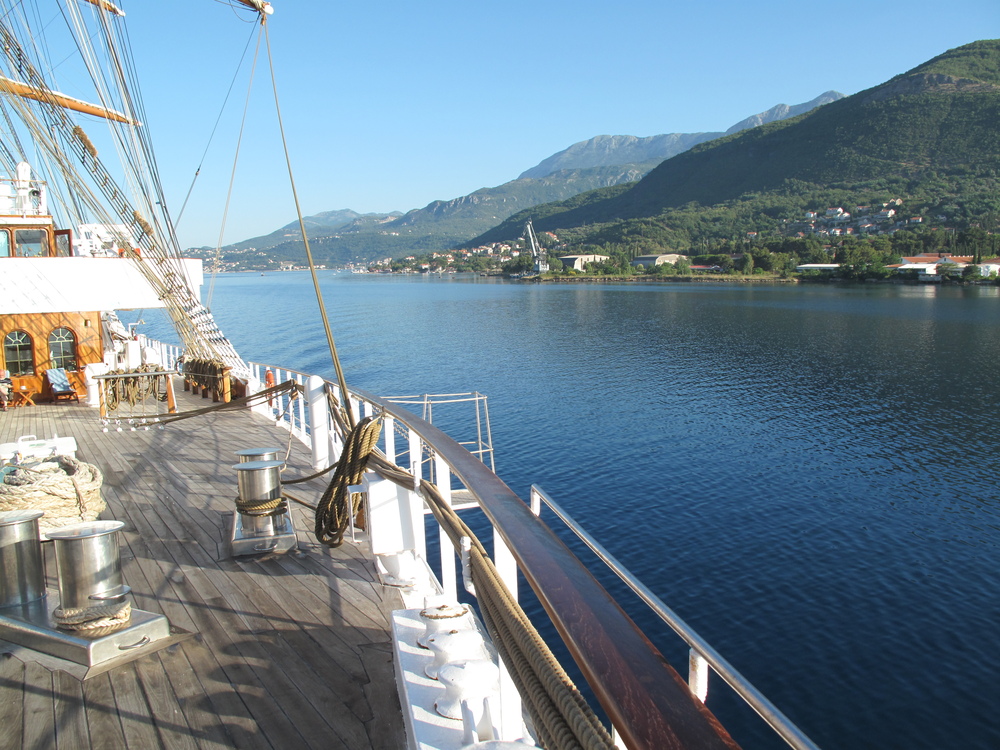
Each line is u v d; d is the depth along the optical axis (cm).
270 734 277
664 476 2158
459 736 222
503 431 2678
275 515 484
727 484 2095
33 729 282
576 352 4862
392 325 6619
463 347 5103
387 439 603
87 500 489
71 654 328
